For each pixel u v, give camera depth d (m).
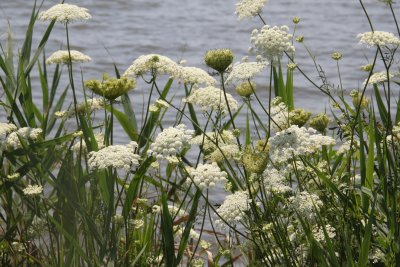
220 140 5.70
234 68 5.19
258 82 15.99
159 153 4.72
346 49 19.61
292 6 25.83
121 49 19.58
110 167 5.15
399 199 5.50
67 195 5.29
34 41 19.64
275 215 5.10
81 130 5.75
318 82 16.08
